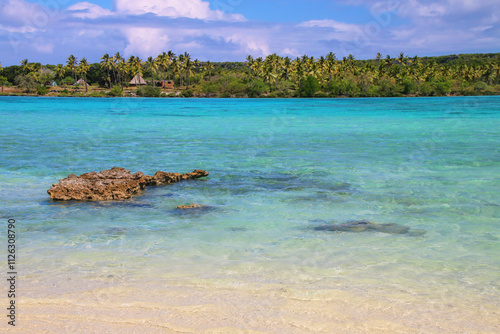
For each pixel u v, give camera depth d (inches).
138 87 5821.9
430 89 5561.0
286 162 711.1
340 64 5669.3
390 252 305.7
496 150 840.9
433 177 579.5
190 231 358.0
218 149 875.4
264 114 2142.0
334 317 208.1
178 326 197.3
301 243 326.0
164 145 937.5
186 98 5305.1
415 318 207.9
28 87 5880.9
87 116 1969.7
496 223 375.2
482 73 6245.1
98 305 219.8
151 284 248.4
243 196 484.1
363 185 534.6
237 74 6584.6
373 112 2267.5
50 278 257.3
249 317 207.2
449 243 324.8
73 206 442.9
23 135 1130.7
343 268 275.4
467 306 221.6
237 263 284.5
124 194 474.9
